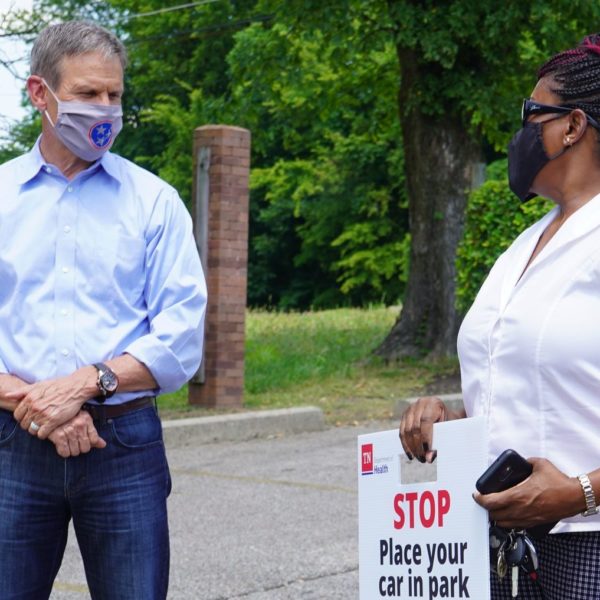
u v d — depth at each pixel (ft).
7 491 13.24
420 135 65.16
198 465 39.17
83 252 13.44
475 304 11.91
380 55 80.69
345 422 48.24
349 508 32.12
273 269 187.01
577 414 10.73
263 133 99.55
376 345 69.00
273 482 35.99
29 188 13.69
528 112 11.51
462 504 10.85
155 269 13.66
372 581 11.56
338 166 166.50
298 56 75.56
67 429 12.89
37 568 13.46
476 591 10.68
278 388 55.83
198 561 26.61
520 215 52.75
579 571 10.85
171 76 169.89
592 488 10.37
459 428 10.99
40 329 13.30
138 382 13.21
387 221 164.76
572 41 65.92
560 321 10.80
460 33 60.75
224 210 49.24
